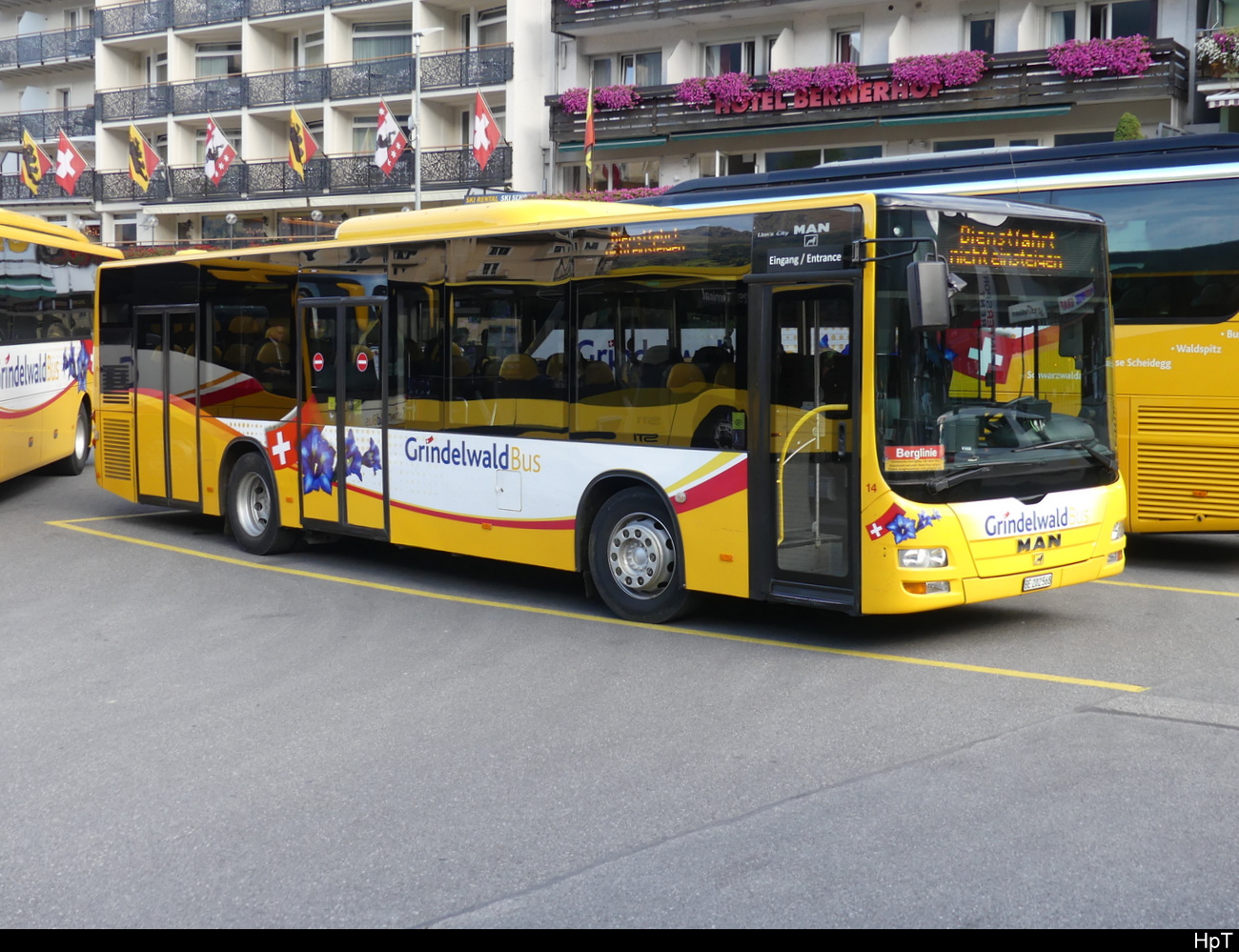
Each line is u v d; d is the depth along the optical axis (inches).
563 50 1491.1
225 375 521.7
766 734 261.9
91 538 558.3
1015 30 1198.9
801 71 1278.3
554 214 411.2
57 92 2143.2
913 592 317.1
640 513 374.9
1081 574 347.3
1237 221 436.5
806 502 332.5
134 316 568.7
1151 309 449.1
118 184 1959.9
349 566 486.9
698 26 1387.8
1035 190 478.6
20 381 674.8
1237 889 181.0
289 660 335.3
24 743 265.9
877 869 190.7
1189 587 422.3
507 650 343.6
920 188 526.3
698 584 358.9
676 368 360.2
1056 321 348.8
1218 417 437.4
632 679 310.2
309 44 1831.9
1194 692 286.7
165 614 399.2
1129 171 458.0
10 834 214.2
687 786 230.7
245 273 509.4
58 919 180.2
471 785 233.9
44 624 386.0
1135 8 1147.3
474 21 1648.6
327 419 473.7
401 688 304.8
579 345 385.7
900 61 1217.4
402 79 1644.9
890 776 233.3
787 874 189.6
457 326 423.2
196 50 1924.2
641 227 368.5
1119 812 211.8
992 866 190.7
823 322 327.3
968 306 329.4
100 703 296.2
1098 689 291.0
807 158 1330.0
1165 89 1098.7
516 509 406.9
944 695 288.7
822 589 330.0
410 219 449.1
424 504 438.6
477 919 176.9
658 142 1389.0
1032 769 234.7
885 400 317.1
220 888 189.8
